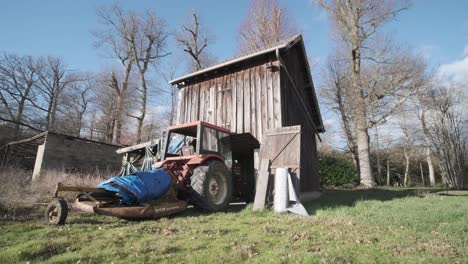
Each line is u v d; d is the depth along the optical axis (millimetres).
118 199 4676
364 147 17781
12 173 7133
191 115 10602
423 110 25188
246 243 3316
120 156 14195
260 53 9055
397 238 3531
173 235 3682
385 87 18859
